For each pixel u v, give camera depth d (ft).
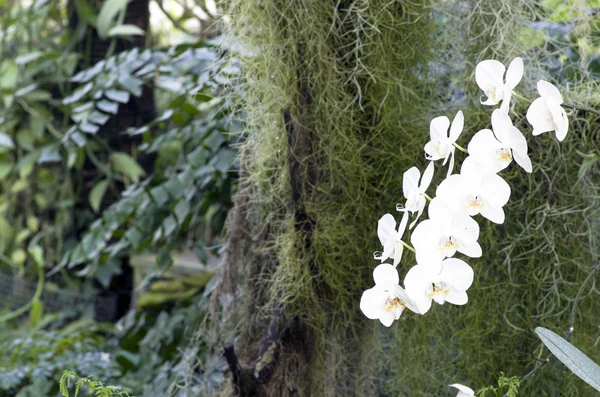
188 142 10.71
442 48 7.52
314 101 7.11
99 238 10.82
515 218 7.23
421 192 5.57
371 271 7.37
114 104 11.17
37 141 15.65
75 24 14.89
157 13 17.84
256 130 7.42
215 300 7.93
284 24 7.06
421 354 7.40
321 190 7.12
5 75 14.99
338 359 7.45
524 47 7.24
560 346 5.55
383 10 7.13
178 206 10.05
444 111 7.47
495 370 7.30
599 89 7.21
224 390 7.69
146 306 11.80
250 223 7.75
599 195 7.20
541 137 7.06
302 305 7.23
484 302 7.23
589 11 7.56
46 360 10.87
